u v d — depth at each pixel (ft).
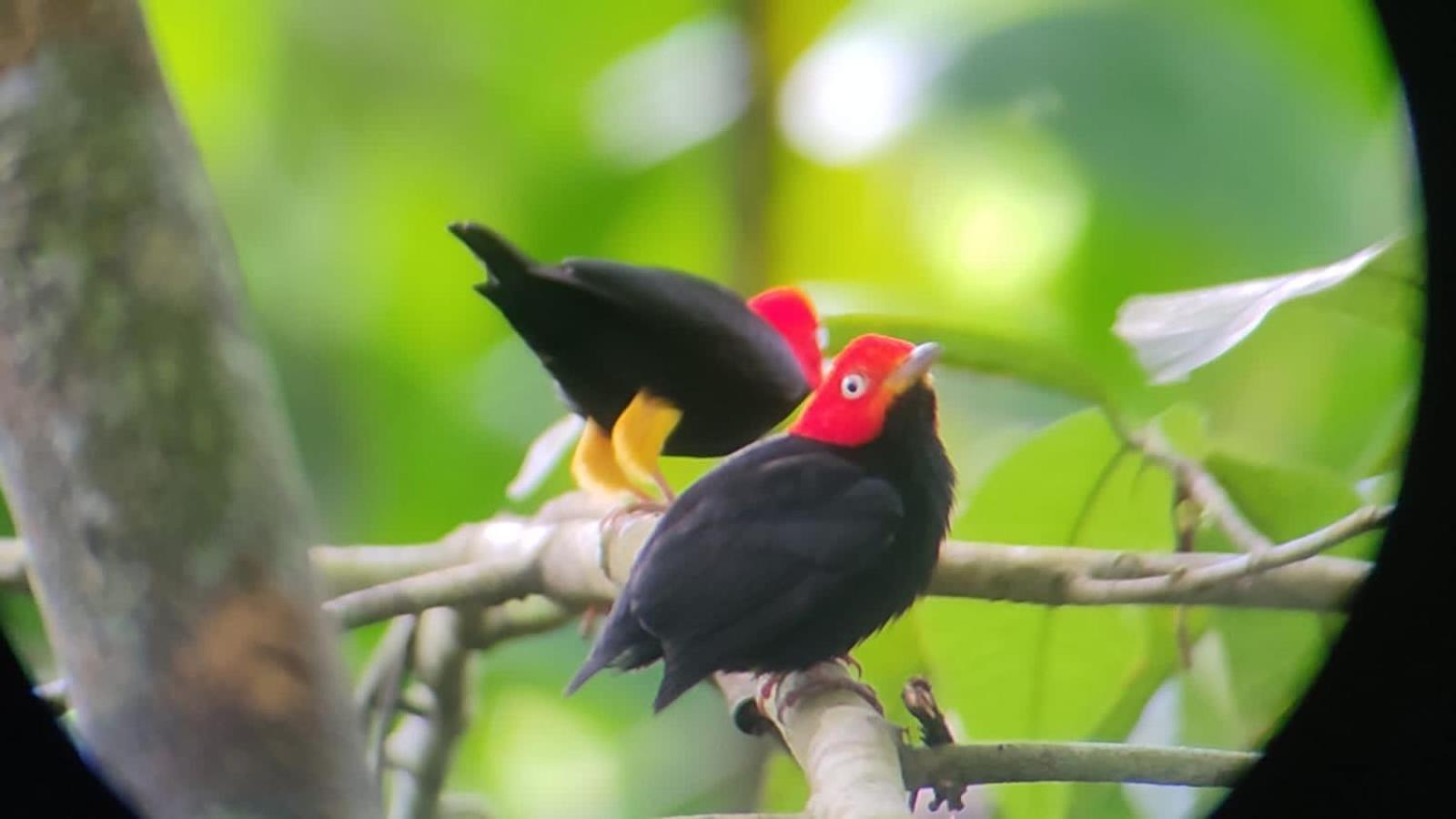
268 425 13.03
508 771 32.14
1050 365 21.18
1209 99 33.65
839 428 18.95
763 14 34.01
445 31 36.78
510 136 36.96
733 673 19.75
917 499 18.72
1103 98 33.40
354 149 36.55
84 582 12.63
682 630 18.47
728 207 33.58
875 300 25.09
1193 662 20.79
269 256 35.22
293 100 36.04
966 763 16.94
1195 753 16.29
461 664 23.43
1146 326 18.86
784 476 18.67
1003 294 33.19
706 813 30.40
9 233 12.71
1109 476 20.58
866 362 18.99
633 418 20.86
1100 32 33.50
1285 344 26.11
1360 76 33.06
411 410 34.91
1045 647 21.12
